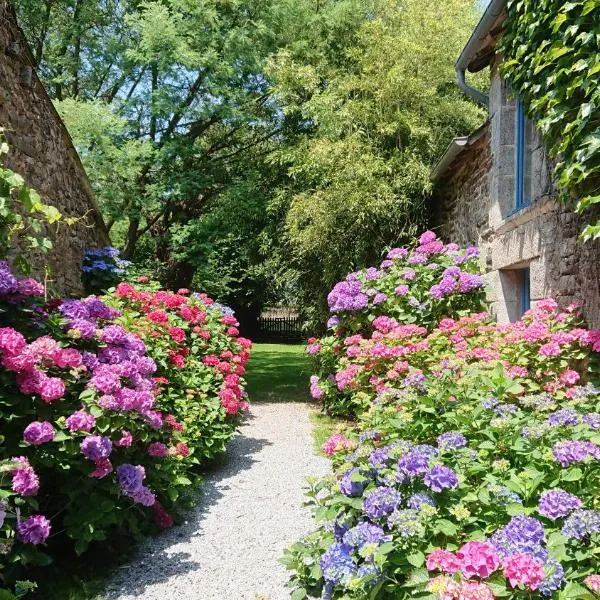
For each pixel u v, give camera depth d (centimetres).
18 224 364
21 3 1077
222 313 680
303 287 947
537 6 389
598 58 321
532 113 440
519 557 154
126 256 1116
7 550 244
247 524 392
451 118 920
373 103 895
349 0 1049
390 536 183
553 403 273
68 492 295
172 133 1051
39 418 278
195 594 295
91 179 899
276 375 1197
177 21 968
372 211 785
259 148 1173
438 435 261
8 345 261
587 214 379
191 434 455
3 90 447
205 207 1150
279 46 1048
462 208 713
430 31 922
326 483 245
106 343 340
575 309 395
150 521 379
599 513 172
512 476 205
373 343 502
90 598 288
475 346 450
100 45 1098
